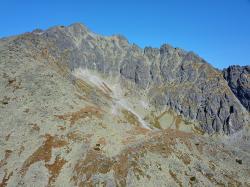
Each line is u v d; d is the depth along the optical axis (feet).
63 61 648.38
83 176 261.44
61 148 292.40
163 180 270.05
